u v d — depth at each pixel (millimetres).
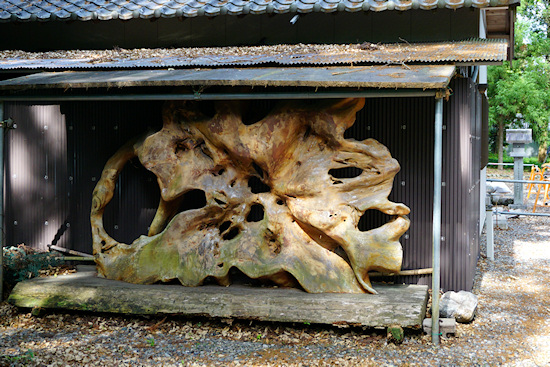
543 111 30234
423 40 8367
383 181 7164
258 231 7406
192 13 8656
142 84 6605
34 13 9180
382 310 6512
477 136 9727
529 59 30266
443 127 7625
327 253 7207
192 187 7676
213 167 7703
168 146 7812
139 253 7672
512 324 6918
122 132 8797
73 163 9000
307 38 8742
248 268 7227
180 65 7531
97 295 7277
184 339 6609
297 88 6805
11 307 7617
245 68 7320
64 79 7078
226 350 6270
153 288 7277
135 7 9133
